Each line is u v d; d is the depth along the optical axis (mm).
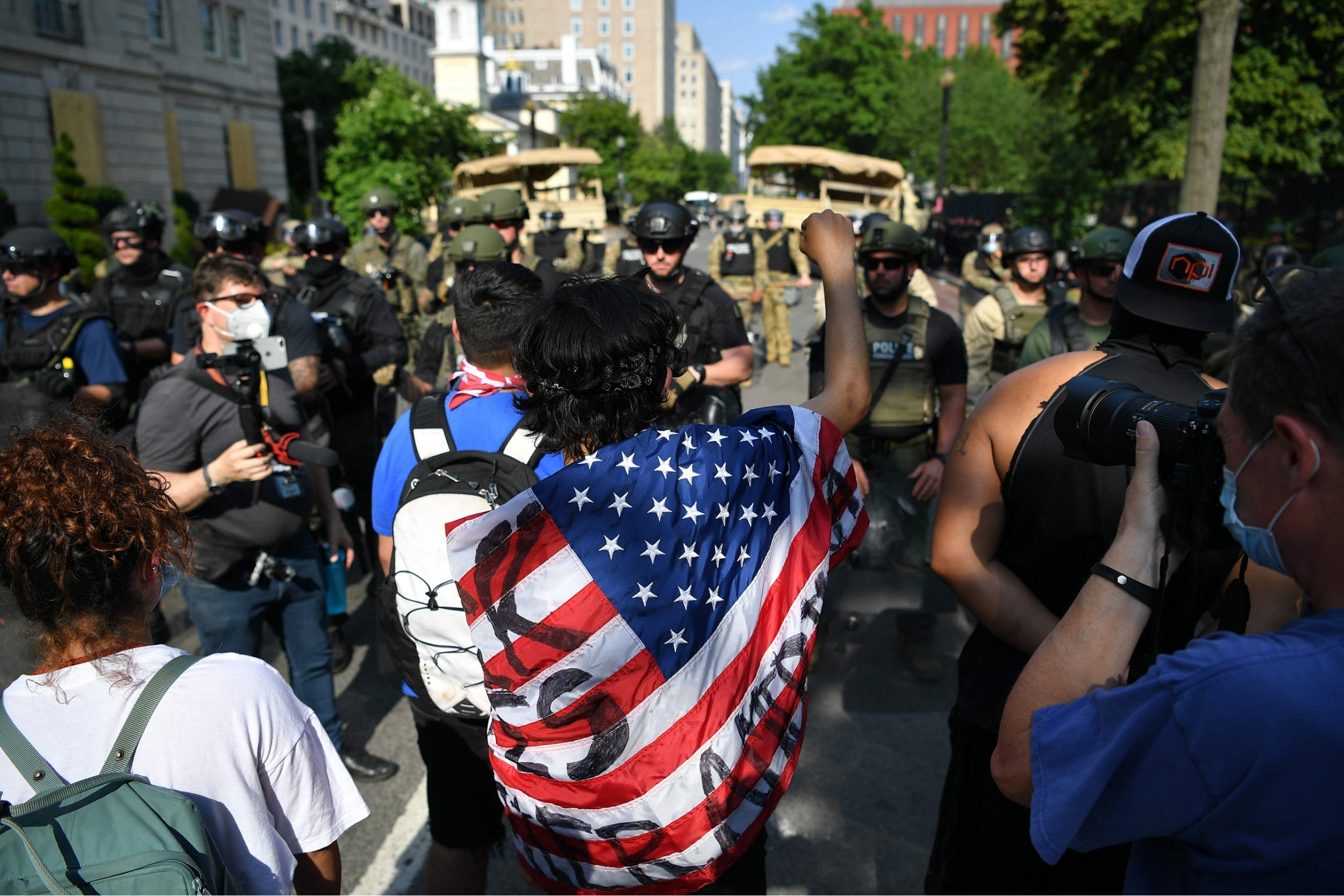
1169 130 20156
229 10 29234
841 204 14500
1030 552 1735
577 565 1257
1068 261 6699
